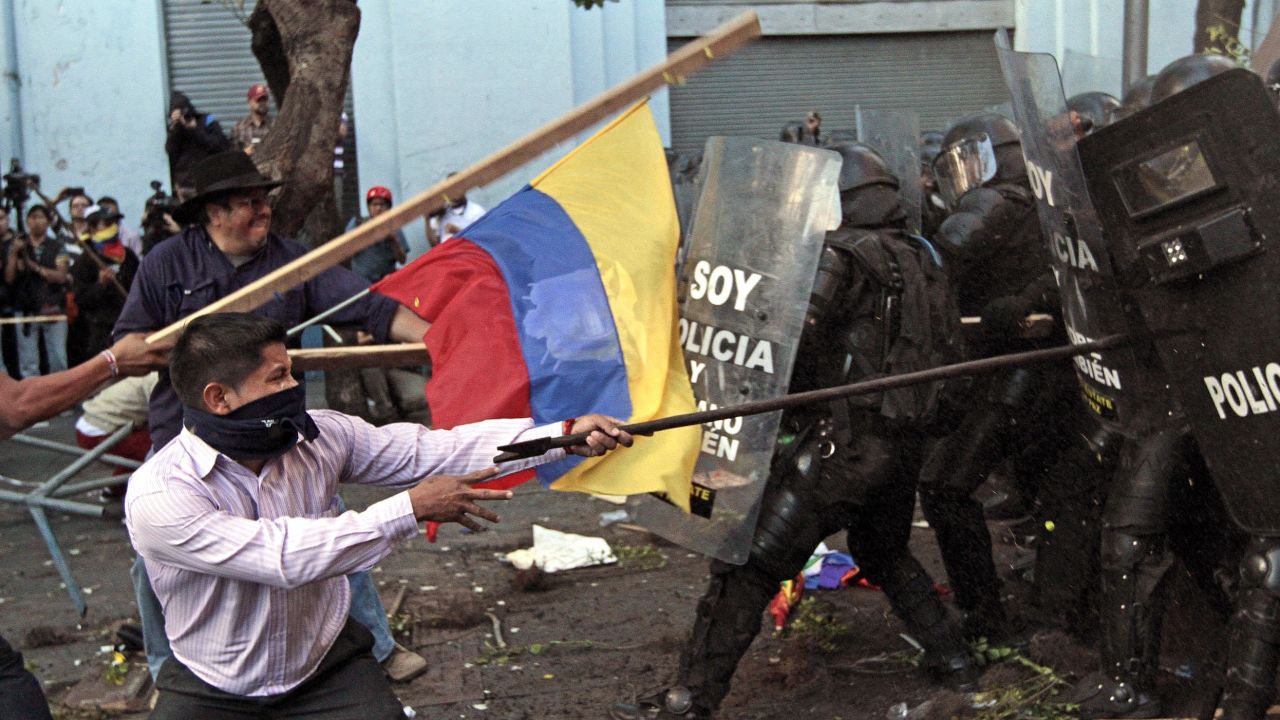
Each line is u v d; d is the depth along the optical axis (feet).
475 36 44.14
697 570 19.63
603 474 11.97
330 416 9.88
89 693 15.05
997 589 15.51
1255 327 10.57
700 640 13.00
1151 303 11.28
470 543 21.53
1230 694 11.07
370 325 13.03
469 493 8.95
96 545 22.62
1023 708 13.19
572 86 44.62
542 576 19.04
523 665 15.78
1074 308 12.51
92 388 11.44
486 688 15.03
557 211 12.62
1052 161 11.77
